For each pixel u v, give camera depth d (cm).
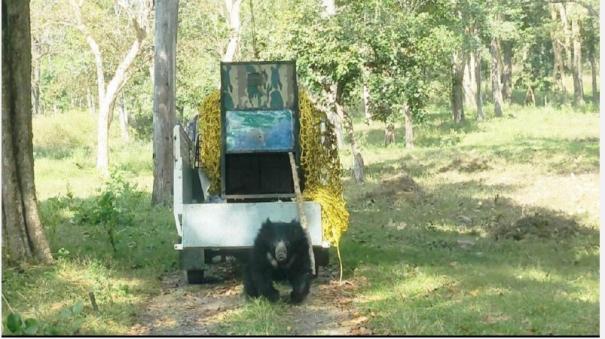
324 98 2070
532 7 5103
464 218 1602
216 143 1117
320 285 1005
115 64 3634
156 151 1855
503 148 3148
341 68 1977
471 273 1051
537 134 3719
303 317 849
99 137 2947
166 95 1844
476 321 802
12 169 1124
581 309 839
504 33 4397
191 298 957
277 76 1089
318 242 956
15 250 1122
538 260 1145
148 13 2800
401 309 852
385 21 2120
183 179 1030
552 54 6269
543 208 1694
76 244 1310
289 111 1086
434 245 1313
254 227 969
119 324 825
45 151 3912
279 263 881
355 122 5134
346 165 2820
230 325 816
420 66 2162
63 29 4028
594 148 2939
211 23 3369
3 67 1126
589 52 5575
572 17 5116
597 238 1328
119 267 1140
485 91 7162
